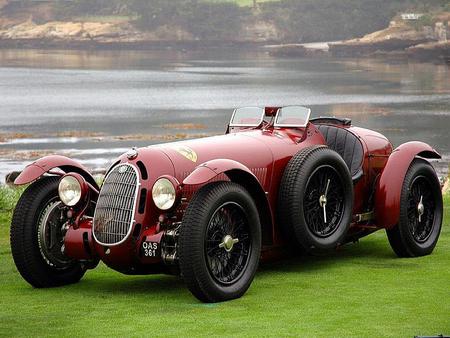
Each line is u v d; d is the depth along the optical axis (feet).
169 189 26.63
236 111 32.86
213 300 26.32
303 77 628.28
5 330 23.57
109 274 31.53
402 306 25.22
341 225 30.91
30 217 28.86
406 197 32.30
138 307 26.12
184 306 26.08
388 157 33.37
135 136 244.42
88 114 337.93
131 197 27.17
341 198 31.14
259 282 29.01
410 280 28.89
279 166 30.30
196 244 25.86
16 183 28.66
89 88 525.75
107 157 186.19
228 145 29.86
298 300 26.32
